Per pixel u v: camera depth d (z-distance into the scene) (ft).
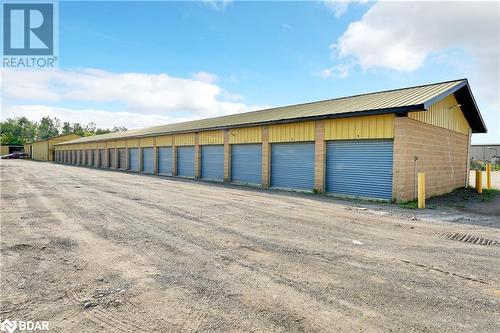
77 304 10.40
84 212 26.05
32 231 19.65
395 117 34.99
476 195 44.91
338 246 17.65
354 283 12.59
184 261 14.74
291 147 48.83
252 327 9.18
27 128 380.99
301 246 17.47
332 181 42.52
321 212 28.58
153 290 11.55
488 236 20.84
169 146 82.64
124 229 20.52
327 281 12.73
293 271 13.74
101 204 30.30
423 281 12.98
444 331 9.29
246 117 68.13
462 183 54.13
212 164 66.69
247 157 57.52
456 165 50.72
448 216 27.96
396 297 11.43
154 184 54.24
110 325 9.15
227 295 11.27
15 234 18.89
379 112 35.40
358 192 39.22
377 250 17.07
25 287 11.63
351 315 10.05
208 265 14.26
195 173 71.31
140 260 14.75
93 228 20.66
